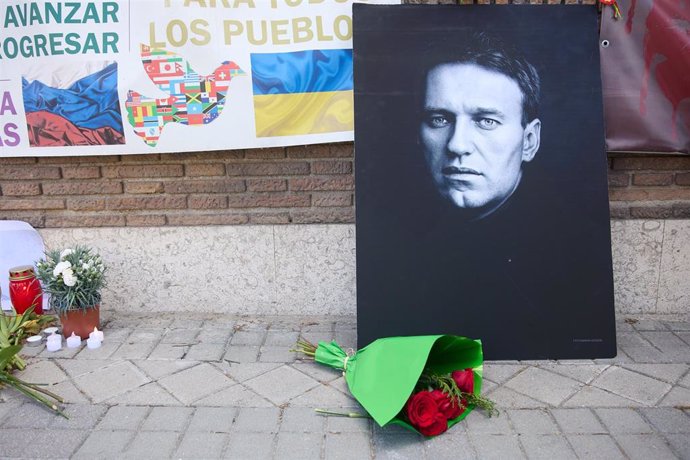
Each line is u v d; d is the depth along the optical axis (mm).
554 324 3494
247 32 3711
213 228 4039
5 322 3635
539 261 3500
